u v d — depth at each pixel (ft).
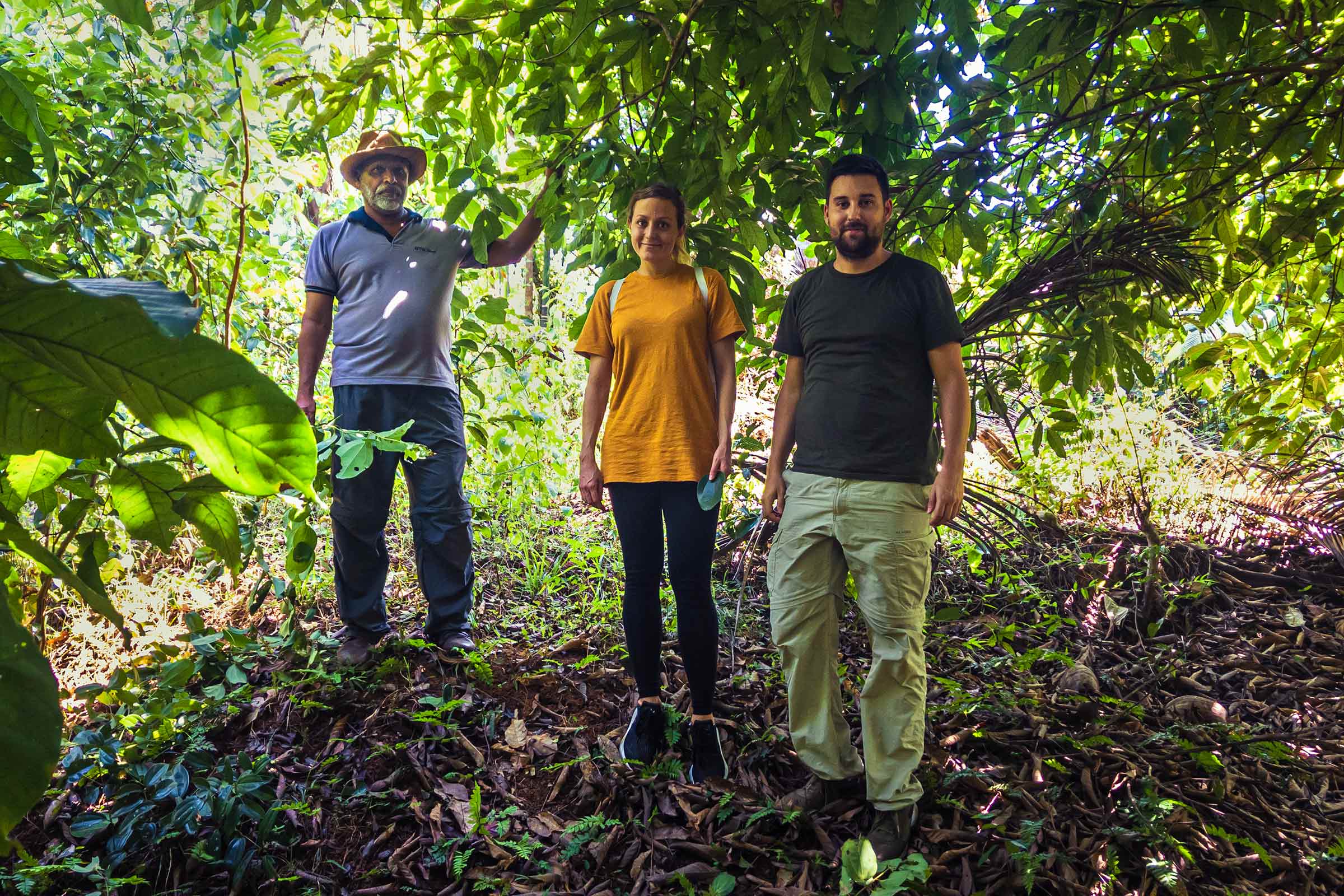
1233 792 7.83
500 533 12.57
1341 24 8.70
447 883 6.89
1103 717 8.86
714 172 8.68
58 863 6.70
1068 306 10.11
